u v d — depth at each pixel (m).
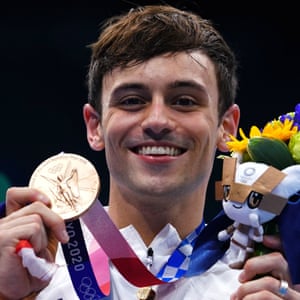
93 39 17.94
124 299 8.01
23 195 7.21
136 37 7.91
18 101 17.95
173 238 8.16
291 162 7.46
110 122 7.93
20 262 6.98
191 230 8.30
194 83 7.87
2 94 17.95
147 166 7.79
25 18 17.98
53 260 7.30
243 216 7.34
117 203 8.34
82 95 18.00
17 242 6.90
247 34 17.77
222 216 7.80
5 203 7.34
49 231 7.20
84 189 7.34
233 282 8.02
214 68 8.21
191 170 7.88
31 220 6.96
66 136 17.92
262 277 7.40
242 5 17.75
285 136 7.57
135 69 7.82
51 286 8.05
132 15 8.27
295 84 17.62
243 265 7.58
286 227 7.31
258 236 7.38
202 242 7.93
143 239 8.24
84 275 7.67
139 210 8.18
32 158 17.78
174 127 7.75
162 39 7.87
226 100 8.48
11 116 17.92
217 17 17.78
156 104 7.75
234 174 7.41
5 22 17.95
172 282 7.98
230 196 7.37
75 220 7.69
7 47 17.97
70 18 17.95
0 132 17.84
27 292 7.16
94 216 7.67
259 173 7.32
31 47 18.02
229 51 8.52
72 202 7.26
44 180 7.41
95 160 17.66
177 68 7.83
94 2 17.84
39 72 18.02
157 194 7.82
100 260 8.16
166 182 7.79
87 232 8.52
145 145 7.79
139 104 7.84
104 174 17.39
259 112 17.61
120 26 8.14
